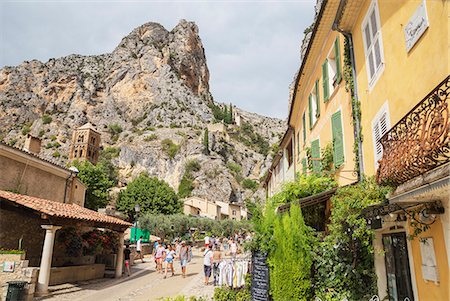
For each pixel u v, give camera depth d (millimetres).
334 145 9891
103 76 153750
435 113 3840
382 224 6398
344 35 8938
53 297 12461
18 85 144500
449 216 4250
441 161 3648
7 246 14656
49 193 20312
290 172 18953
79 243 17422
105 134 130625
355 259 7676
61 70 151625
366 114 7746
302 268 8172
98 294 13477
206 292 13461
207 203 72250
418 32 5199
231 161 123062
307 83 14320
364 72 7898
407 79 5594
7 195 13117
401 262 6254
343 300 7586
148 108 140625
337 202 7012
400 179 4629
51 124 129500
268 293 8719
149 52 155250
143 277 18453
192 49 169000
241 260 11703
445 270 4426
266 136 170375
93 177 56906
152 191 64938
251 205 10406
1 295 11641
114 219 18594
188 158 110812
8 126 133375
